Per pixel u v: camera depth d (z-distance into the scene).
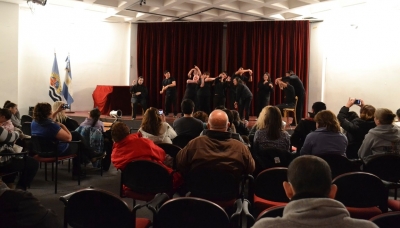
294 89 8.21
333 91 9.19
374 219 1.65
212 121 2.67
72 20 9.43
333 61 9.16
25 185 3.82
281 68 10.09
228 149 2.59
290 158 3.21
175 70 10.58
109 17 9.78
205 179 2.56
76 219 2.06
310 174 1.17
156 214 1.93
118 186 4.45
